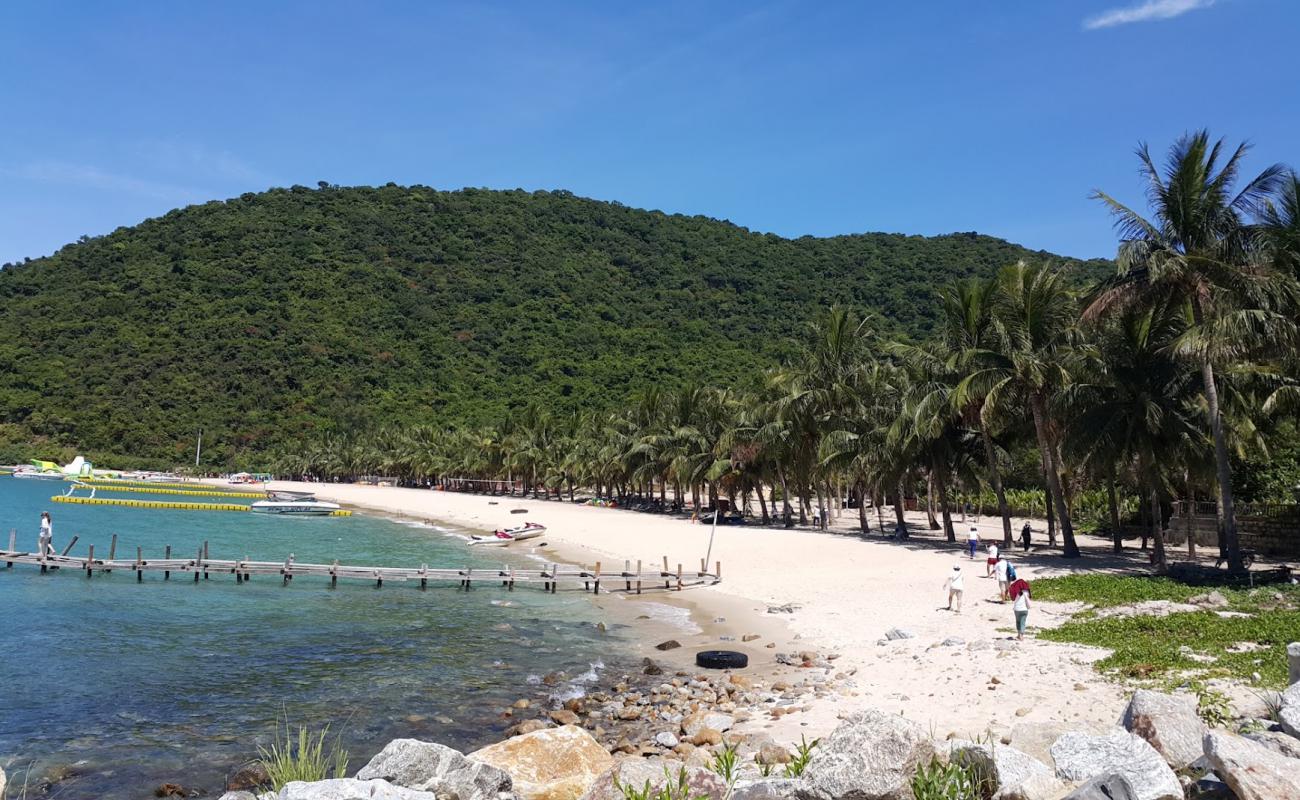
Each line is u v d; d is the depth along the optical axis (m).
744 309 198.38
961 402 36.12
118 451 143.75
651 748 14.37
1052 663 17.41
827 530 57.19
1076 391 33.38
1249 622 19.09
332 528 71.25
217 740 15.53
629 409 95.38
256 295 192.50
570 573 36.38
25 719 16.64
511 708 17.66
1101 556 38.72
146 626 26.00
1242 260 28.83
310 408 161.75
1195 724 9.72
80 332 167.12
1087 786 7.47
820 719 15.02
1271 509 40.09
